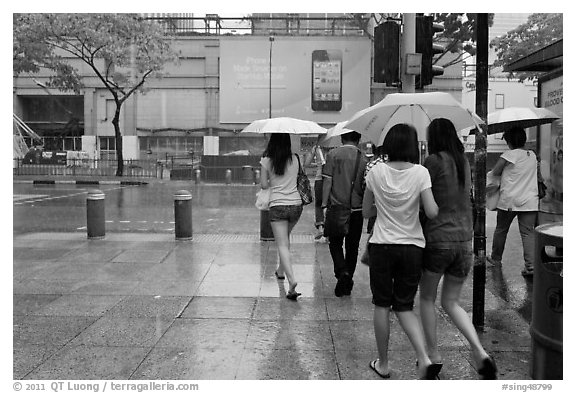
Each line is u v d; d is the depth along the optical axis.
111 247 9.87
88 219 10.70
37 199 20.75
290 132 6.72
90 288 7.10
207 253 9.36
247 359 4.84
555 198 8.64
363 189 6.58
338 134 7.56
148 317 5.96
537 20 25.91
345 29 48.28
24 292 6.91
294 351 5.02
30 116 53.91
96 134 50.75
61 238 10.81
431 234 4.41
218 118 50.53
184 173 35.91
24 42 27.25
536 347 4.20
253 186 29.73
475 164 5.57
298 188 6.89
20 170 37.75
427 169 4.41
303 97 46.44
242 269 8.17
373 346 5.14
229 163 37.56
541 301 4.11
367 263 4.68
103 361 4.79
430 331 4.62
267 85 46.59
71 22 28.47
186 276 7.74
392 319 5.93
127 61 32.81
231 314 6.06
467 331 4.42
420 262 4.36
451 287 4.54
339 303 6.48
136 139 50.88
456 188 4.41
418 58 8.72
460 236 4.41
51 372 4.58
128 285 7.25
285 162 6.72
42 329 5.57
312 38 46.09
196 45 50.38
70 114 53.84
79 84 33.16
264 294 6.86
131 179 34.31
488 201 8.20
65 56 48.22
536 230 4.20
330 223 6.63
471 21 24.03
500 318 5.93
